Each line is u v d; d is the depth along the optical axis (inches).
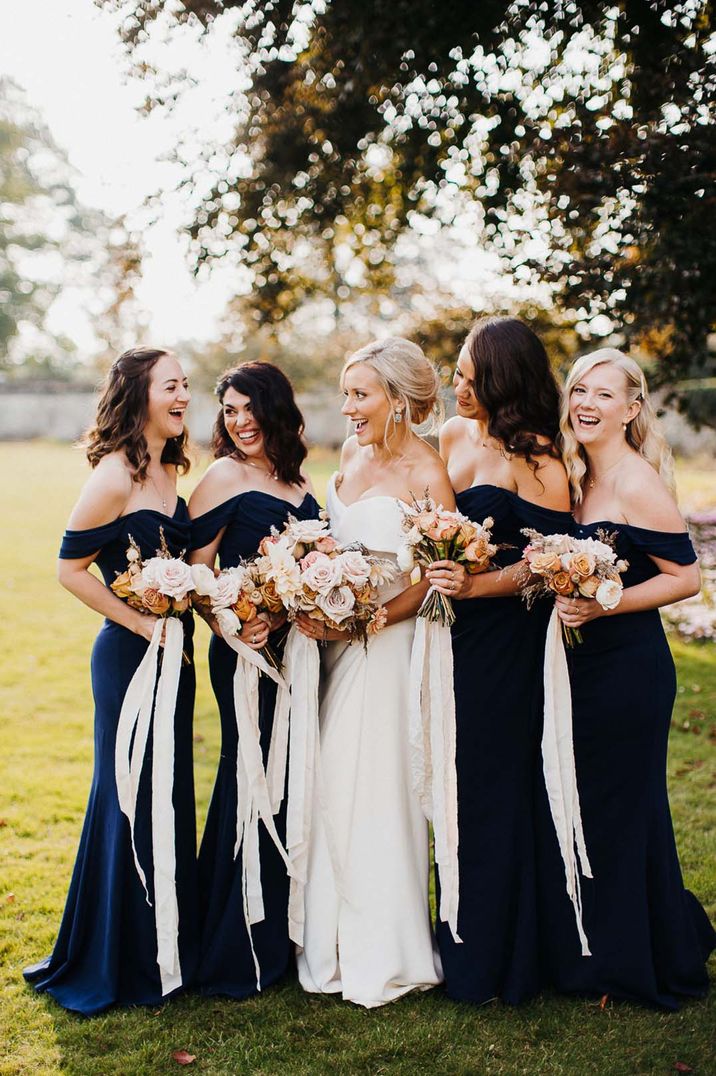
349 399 123.3
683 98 191.9
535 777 123.7
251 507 124.0
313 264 298.8
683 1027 114.8
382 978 119.4
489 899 120.4
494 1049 110.5
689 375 258.4
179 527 122.0
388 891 122.1
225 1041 111.4
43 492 708.0
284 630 124.6
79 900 120.3
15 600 372.2
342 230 285.6
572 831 118.0
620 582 108.7
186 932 121.7
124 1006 117.6
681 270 208.2
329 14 197.9
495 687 122.0
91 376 1744.6
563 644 118.8
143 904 117.8
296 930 123.3
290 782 121.1
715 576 370.6
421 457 125.5
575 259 225.1
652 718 117.9
